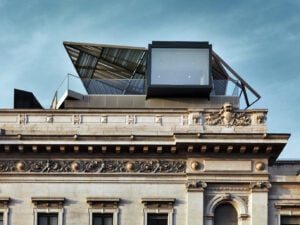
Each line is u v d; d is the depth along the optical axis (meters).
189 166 76.38
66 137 75.94
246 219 75.81
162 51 80.94
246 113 77.44
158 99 81.44
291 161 89.62
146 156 76.81
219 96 81.31
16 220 76.00
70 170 76.75
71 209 76.25
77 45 83.38
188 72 80.69
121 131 77.62
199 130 77.00
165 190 76.50
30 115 78.19
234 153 76.38
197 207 75.69
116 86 83.50
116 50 83.19
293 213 76.50
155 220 76.31
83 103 81.44
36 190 76.56
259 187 76.00
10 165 76.81
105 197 76.19
